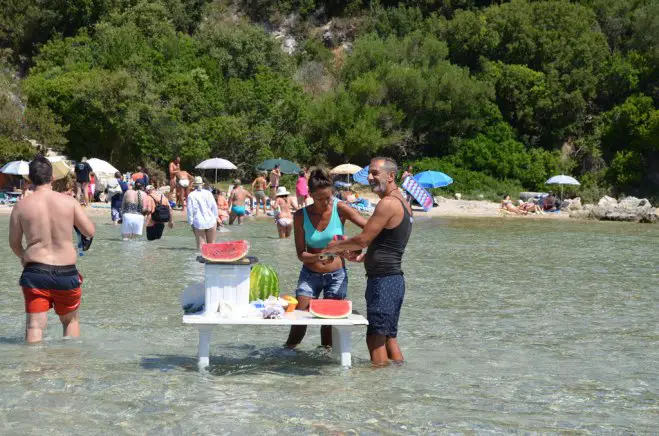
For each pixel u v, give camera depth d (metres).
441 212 37.84
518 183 47.84
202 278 13.23
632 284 13.57
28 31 58.22
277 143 46.09
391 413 5.99
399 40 54.81
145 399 6.27
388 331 7.50
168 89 43.88
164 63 47.12
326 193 7.76
